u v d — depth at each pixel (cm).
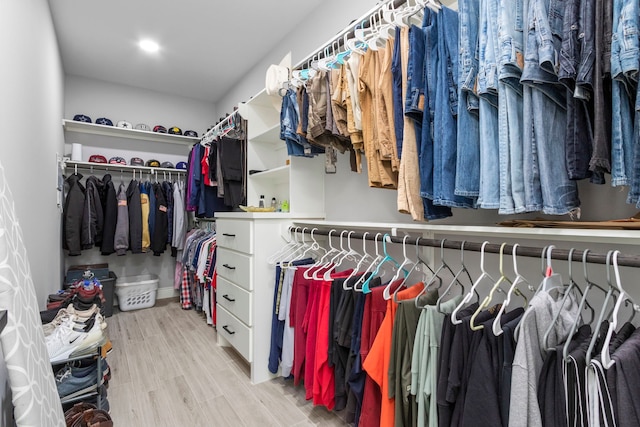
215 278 271
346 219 209
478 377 83
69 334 145
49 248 228
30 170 164
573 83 78
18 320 78
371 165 133
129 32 276
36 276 176
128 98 389
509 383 81
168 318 323
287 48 279
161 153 412
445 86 105
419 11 124
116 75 360
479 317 94
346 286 142
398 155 121
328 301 150
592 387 66
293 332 176
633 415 62
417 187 116
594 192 106
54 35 259
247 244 200
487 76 90
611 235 78
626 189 99
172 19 258
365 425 125
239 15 255
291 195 212
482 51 91
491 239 135
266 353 201
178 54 314
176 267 386
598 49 71
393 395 113
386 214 182
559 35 77
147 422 160
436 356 102
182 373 209
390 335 118
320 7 241
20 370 73
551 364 74
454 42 104
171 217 380
